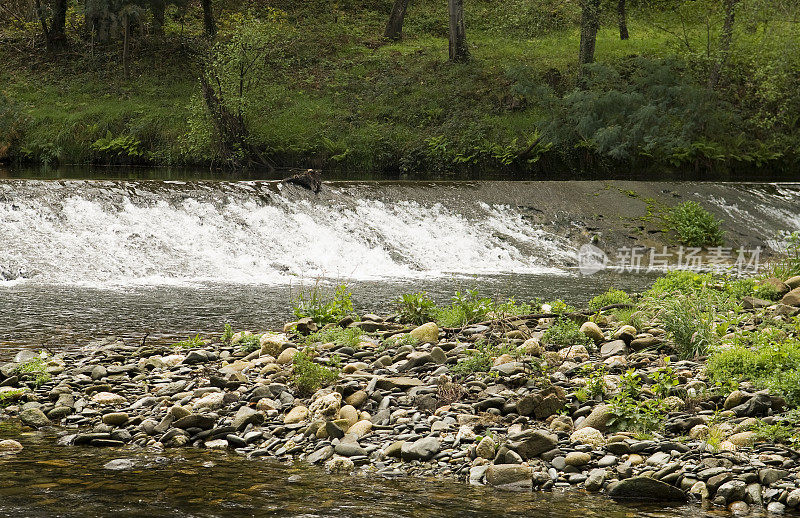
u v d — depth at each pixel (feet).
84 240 47.60
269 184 57.72
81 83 111.75
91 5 111.34
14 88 109.91
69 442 19.80
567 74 108.78
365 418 21.34
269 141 97.19
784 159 100.89
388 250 55.88
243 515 15.26
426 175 94.07
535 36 121.80
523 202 66.08
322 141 98.99
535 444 18.81
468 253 58.39
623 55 113.29
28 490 16.29
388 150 99.60
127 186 52.29
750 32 105.81
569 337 29.07
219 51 97.55
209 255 50.03
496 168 96.73
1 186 48.49
